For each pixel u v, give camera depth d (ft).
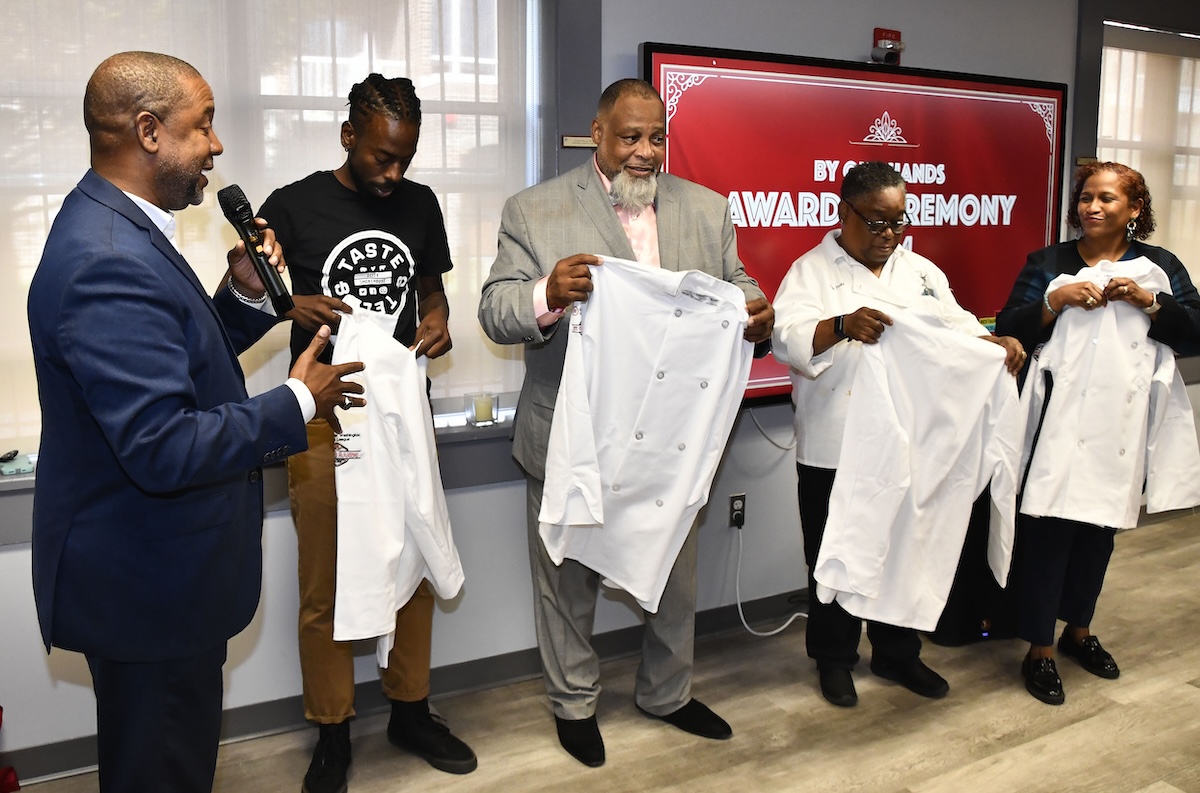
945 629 9.57
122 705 4.75
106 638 4.51
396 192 6.96
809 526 8.34
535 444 7.19
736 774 7.26
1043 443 8.27
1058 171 11.44
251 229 5.27
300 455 6.61
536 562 7.54
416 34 7.80
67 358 4.10
